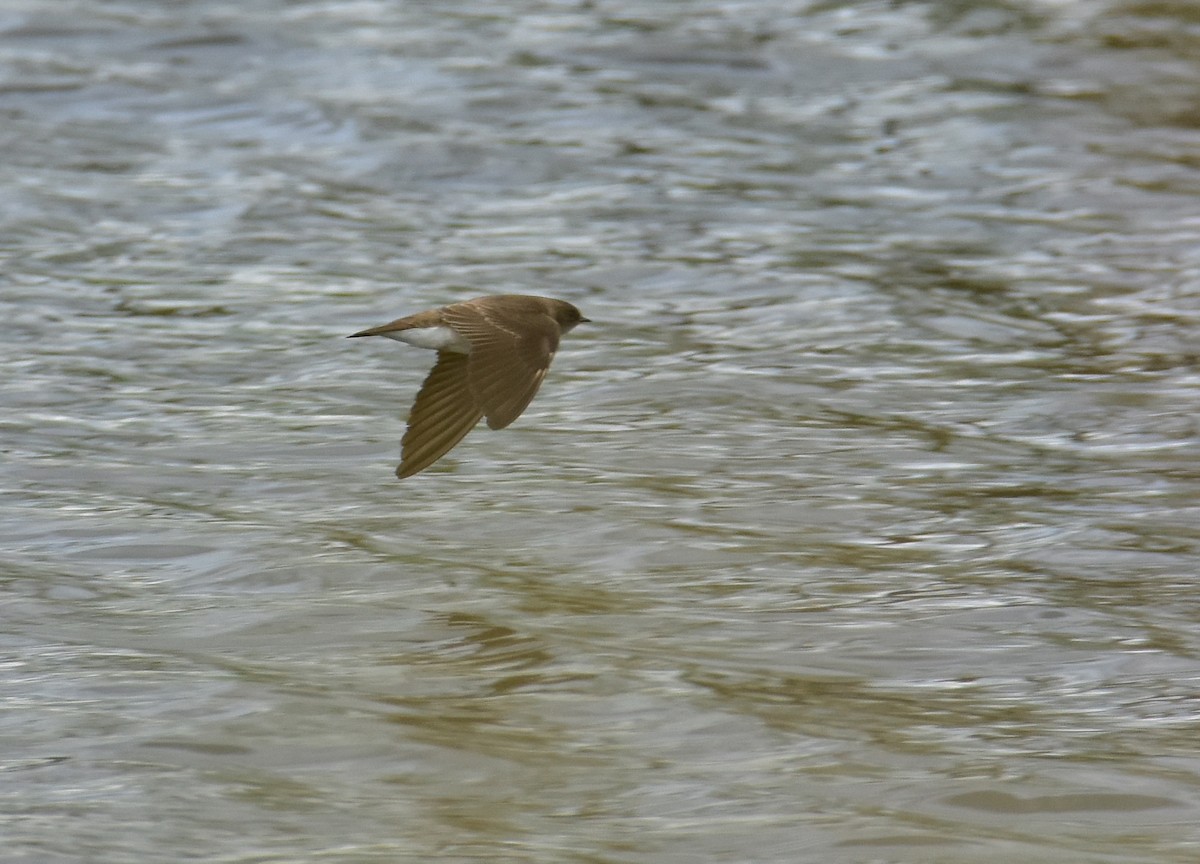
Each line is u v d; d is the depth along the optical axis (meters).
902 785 8.80
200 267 18.70
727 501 13.16
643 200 20.89
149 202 20.50
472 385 8.15
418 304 17.80
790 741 9.30
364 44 25.89
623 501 13.10
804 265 19.02
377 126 23.02
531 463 13.94
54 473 13.46
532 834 8.23
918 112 23.75
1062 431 14.81
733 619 11.02
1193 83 24.42
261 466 13.77
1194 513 12.97
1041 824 8.45
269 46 25.72
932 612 11.16
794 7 27.52
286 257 19.06
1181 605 11.34
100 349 16.41
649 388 15.73
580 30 26.55
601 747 9.20
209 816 8.34
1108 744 9.34
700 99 24.19
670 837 8.23
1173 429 14.78
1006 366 16.38
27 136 22.45
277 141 22.61
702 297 18.17
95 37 25.88
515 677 10.04
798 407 15.34
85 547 12.02
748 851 8.12
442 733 9.28
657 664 10.24
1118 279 18.67
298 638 10.59
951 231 20.08
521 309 8.52
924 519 12.87
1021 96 24.14
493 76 24.75
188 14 26.89
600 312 17.73
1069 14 26.94
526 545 12.23
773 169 21.95
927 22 26.81
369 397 15.41
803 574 11.80
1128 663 10.45
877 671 10.30
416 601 11.16
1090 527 12.67
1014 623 11.02
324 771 8.85
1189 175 21.69
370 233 19.80
